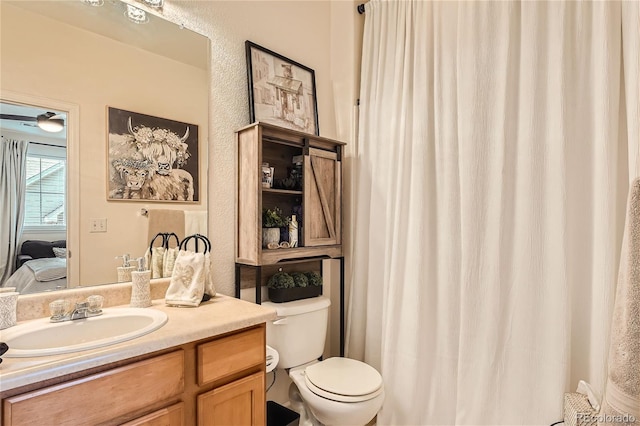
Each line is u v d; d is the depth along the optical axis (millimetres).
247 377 1260
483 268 1696
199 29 1708
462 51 1778
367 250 2244
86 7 1355
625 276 1167
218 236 1779
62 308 1181
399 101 2053
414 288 1889
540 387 1531
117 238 1428
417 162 1921
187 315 1271
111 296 1399
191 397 1104
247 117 1894
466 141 1745
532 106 1572
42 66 1253
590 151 1486
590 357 1466
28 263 1217
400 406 1911
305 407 1861
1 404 781
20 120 1208
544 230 1554
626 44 1398
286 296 1926
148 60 1524
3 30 1175
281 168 2102
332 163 2141
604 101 1421
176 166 1614
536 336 1552
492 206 1677
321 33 2373
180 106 1629
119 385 938
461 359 1728
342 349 2254
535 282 1560
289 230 1943
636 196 1161
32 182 1229
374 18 2236
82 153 1341
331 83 2422
